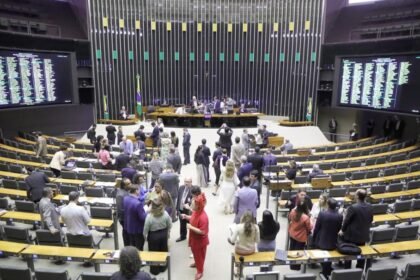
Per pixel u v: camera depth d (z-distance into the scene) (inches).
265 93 931.3
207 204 389.4
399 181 406.3
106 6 836.0
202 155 436.8
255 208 276.4
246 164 353.1
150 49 898.1
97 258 215.0
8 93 598.2
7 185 361.1
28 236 253.9
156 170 376.5
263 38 909.2
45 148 484.7
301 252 220.7
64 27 788.6
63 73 684.1
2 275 193.2
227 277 249.1
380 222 281.1
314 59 861.2
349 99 689.0
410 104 581.9
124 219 259.8
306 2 853.8
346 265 247.6
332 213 222.7
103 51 848.9
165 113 804.0
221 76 941.8
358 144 660.1
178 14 900.0
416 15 676.1
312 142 770.8
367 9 787.4
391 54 602.5
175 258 273.7
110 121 813.2
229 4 904.3
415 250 224.1
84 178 386.6
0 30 605.9
